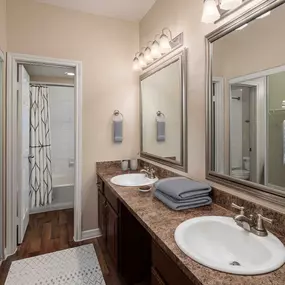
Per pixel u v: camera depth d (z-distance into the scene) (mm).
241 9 1152
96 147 2424
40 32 2158
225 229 1054
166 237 925
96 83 2396
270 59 1022
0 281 1742
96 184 2441
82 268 1906
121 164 2428
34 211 3221
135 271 1711
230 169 1260
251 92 1120
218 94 1336
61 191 3471
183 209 1237
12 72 2061
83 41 2330
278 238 914
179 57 1724
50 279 1767
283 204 943
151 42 2203
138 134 2596
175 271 857
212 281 655
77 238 2371
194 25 1535
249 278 669
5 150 2037
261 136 1075
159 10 2049
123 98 2518
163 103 2008
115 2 2166
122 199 1460
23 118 2340
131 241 1688
